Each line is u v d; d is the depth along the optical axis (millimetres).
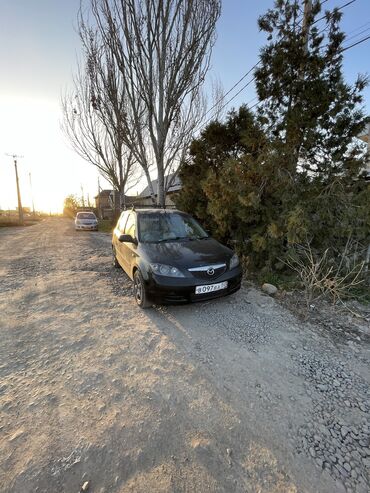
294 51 5027
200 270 3734
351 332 3486
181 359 2879
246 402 2271
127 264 4957
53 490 1578
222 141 7156
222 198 5516
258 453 1817
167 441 1899
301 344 3180
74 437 1932
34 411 2174
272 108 5512
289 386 2473
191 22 7992
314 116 4840
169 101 8867
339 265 4582
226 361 2842
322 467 1733
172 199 9273
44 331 3533
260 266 5828
